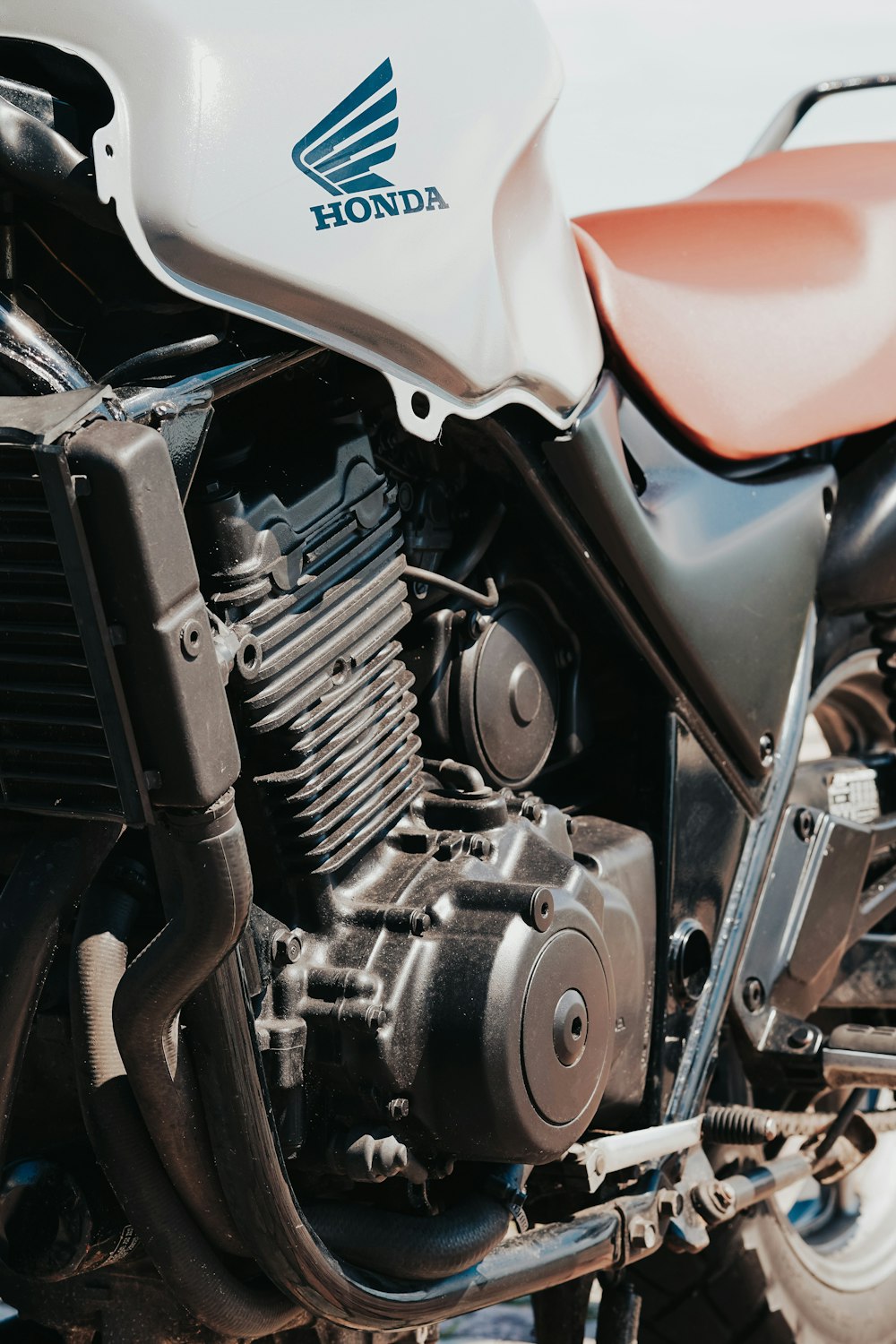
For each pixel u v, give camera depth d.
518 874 1.20
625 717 1.47
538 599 1.39
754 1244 1.72
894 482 1.75
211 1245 1.07
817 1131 1.64
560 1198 1.39
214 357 1.00
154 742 0.89
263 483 1.05
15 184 0.93
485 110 1.18
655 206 1.96
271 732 1.04
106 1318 1.20
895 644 1.90
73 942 1.01
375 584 1.12
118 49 0.96
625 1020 1.37
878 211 1.88
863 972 1.80
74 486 0.84
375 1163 1.07
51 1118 1.15
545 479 1.29
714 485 1.52
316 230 1.02
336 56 1.06
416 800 1.20
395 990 1.08
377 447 1.19
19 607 0.90
